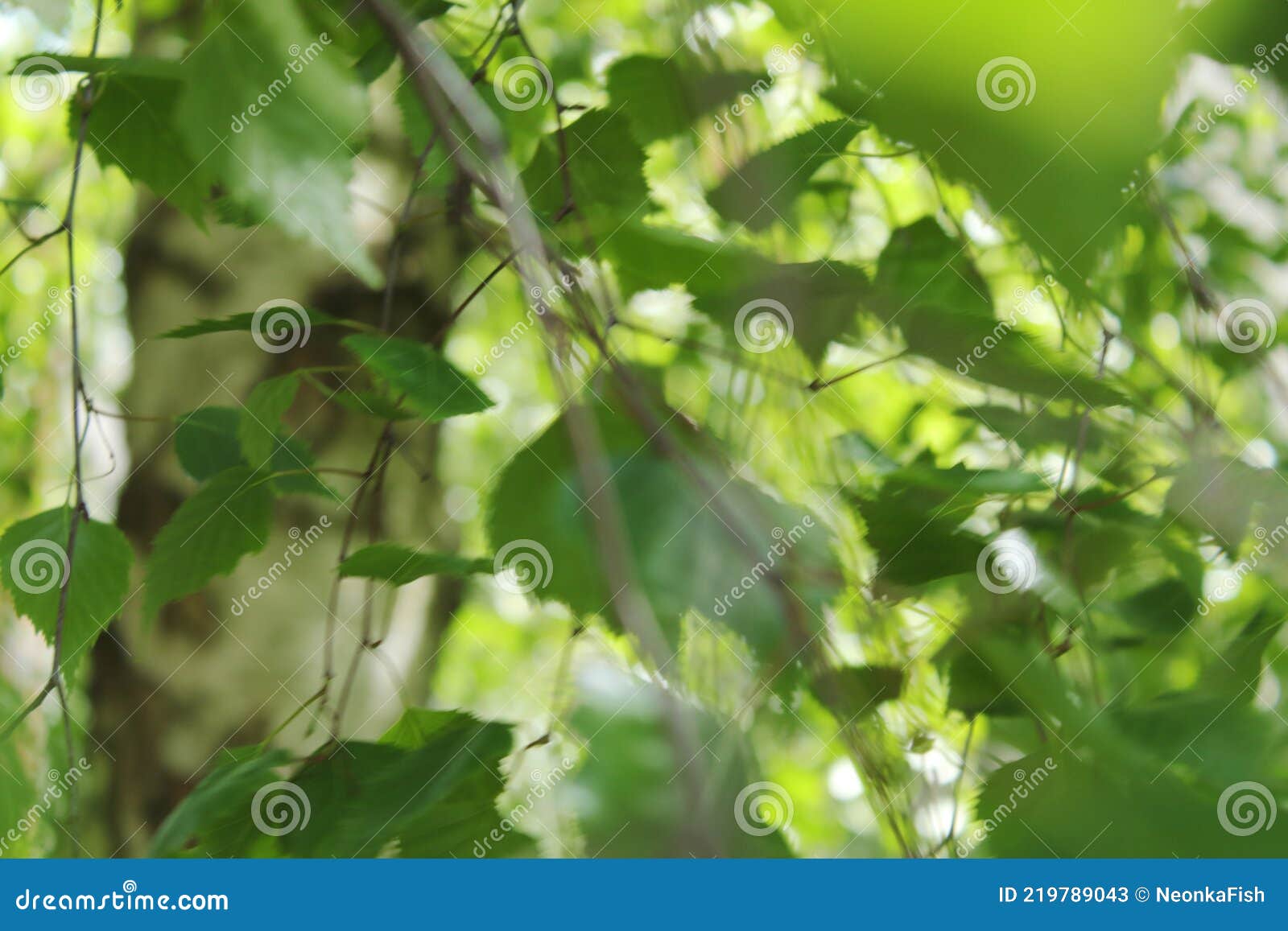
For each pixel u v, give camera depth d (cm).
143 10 189
